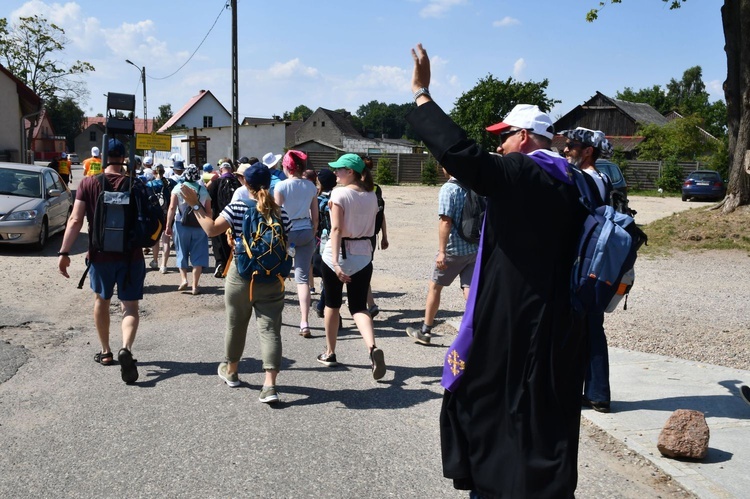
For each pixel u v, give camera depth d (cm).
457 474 279
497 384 271
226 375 559
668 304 901
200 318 804
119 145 572
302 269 727
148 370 596
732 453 427
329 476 398
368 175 586
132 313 571
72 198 1641
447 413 286
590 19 1677
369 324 576
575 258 273
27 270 1090
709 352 669
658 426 470
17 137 3180
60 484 381
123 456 420
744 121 1552
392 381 579
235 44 2320
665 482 396
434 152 269
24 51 6188
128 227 552
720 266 1234
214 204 1030
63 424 469
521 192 268
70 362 615
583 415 491
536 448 262
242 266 514
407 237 1727
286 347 683
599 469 412
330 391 551
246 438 451
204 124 7762
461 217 646
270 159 1016
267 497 371
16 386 546
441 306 888
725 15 1598
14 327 733
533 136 295
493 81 5241
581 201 280
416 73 286
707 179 3322
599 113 6062
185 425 471
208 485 383
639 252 1378
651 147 5031
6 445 433
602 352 496
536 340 266
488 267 278
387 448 441
